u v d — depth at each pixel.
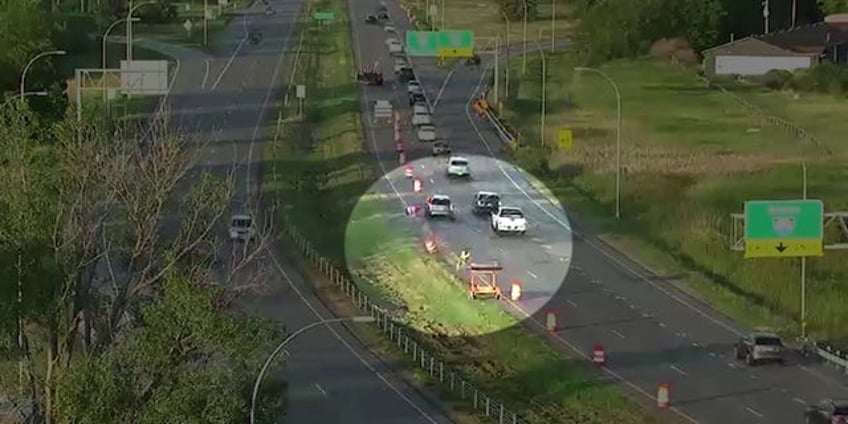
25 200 48.56
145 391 45.28
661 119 149.25
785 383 70.56
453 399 67.06
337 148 134.75
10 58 117.62
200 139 107.88
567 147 130.75
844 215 81.06
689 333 79.69
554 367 72.12
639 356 75.12
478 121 148.00
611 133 141.25
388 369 72.06
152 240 51.81
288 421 63.16
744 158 127.69
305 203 109.75
